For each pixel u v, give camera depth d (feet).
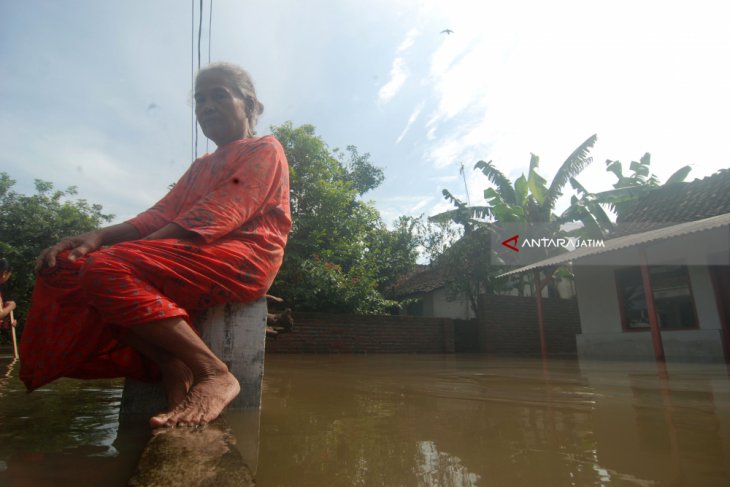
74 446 4.09
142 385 6.00
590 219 40.98
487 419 5.50
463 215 46.93
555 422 5.29
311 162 34.76
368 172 55.36
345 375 12.59
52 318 5.70
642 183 47.14
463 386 9.55
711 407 6.42
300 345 30.19
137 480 2.71
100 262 4.88
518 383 10.19
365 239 41.06
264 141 6.81
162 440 3.70
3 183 47.70
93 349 5.73
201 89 7.11
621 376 12.37
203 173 6.77
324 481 3.16
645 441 4.31
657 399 7.29
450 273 46.80
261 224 6.40
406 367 16.47
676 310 28.22
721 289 26.27
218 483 2.70
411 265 50.06
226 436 3.94
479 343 39.60
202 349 5.11
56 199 49.98
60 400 7.06
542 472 3.35
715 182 34.60
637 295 30.48
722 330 25.48
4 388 8.54
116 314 4.84
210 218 5.71
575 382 10.53
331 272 32.37
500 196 47.85
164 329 4.93
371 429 4.90
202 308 5.75
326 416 5.69
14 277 42.24
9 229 44.96
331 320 31.45
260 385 6.29
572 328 44.04
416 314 61.41
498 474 3.30
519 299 41.42
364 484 3.10
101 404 6.66
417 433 4.69
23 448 4.01
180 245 5.43
